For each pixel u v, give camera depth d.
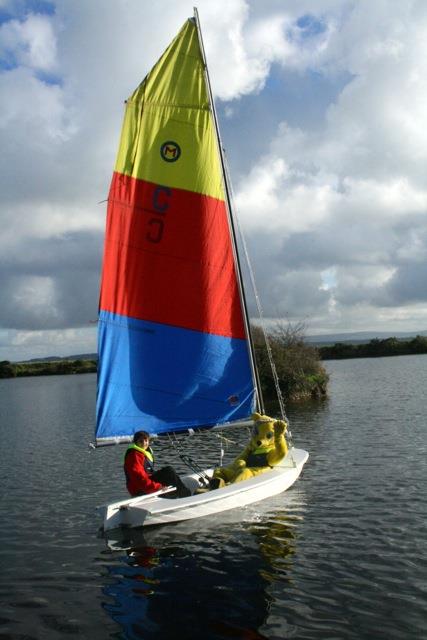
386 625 6.36
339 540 9.05
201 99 11.84
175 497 10.73
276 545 8.92
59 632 6.59
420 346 80.50
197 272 11.78
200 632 6.39
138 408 11.28
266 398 34.56
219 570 8.07
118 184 11.13
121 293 11.16
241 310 12.20
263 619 6.62
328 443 18.25
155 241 11.45
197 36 11.78
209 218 11.89
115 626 6.66
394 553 8.45
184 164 11.69
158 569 8.23
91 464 17.58
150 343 11.42
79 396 48.03
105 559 8.75
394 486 12.29
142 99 11.34
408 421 21.64
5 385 76.56
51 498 13.41
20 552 9.47
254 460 11.76
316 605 6.90
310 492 12.00
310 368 35.47
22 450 21.08
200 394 11.81
